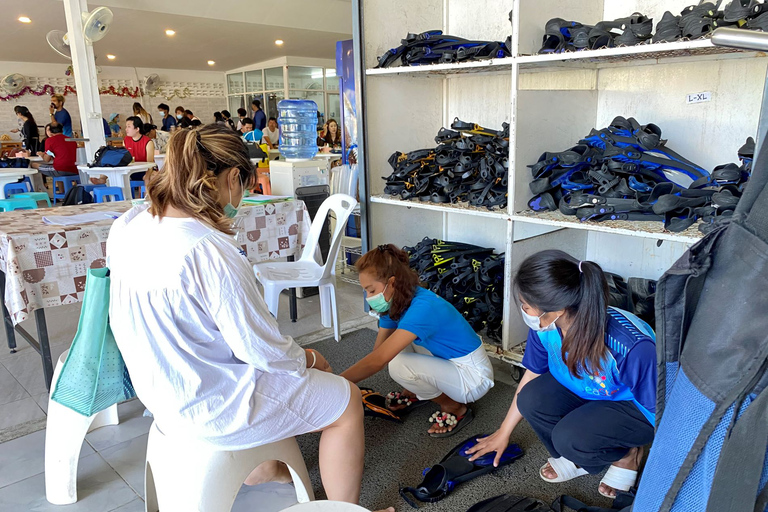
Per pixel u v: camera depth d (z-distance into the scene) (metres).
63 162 6.47
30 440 2.18
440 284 2.85
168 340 1.25
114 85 12.94
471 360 2.14
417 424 2.23
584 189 2.31
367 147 2.98
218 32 9.52
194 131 1.29
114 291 1.30
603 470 1.80
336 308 3.04
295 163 3.49
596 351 1.50
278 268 3.01
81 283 2.44
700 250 0.77
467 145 2.74
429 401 2.37
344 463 1.56
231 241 1.28
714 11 1.86
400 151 3.18
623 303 2.53
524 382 1.88
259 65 13.16
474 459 1.91
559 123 2.55
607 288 1.48
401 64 2.80
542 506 1.68
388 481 1.88
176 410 1.29
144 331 1.25
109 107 12.95
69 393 1.74
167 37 9.78
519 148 2.35
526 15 2.27
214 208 1.29
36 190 8.04
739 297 0.71
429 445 2.08
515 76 2.28
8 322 2.93
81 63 5.79
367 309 3.45
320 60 12.92
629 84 2.62
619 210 2.15
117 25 8.63
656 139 2.28
